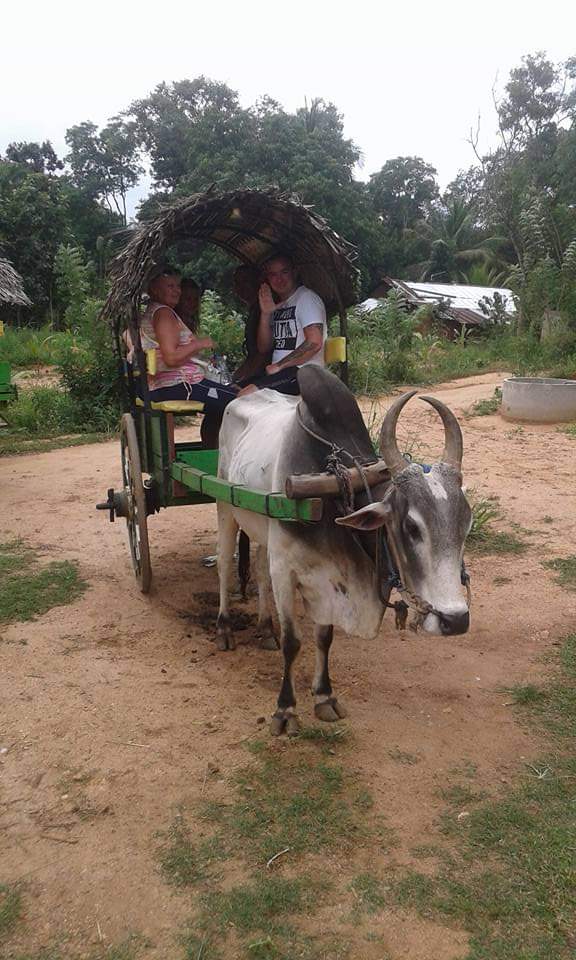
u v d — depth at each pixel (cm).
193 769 365
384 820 328
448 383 1753
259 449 421
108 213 4447
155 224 491
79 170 4497
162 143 3794
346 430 373
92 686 442
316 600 380
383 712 414
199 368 570
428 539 298
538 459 971
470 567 623
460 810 334
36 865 305
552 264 2072
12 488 911
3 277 1345
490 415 1277
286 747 381
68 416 1337
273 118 3150
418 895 287
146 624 530
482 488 844
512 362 1916
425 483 304
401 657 479
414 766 366
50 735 393
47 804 341
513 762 369
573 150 2569
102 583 606
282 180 3064
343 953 263
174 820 330
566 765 364
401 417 1263
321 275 546
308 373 378
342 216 3228
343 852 310
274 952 262
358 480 342
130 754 377
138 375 580
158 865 304
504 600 557
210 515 800
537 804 337
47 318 3114
